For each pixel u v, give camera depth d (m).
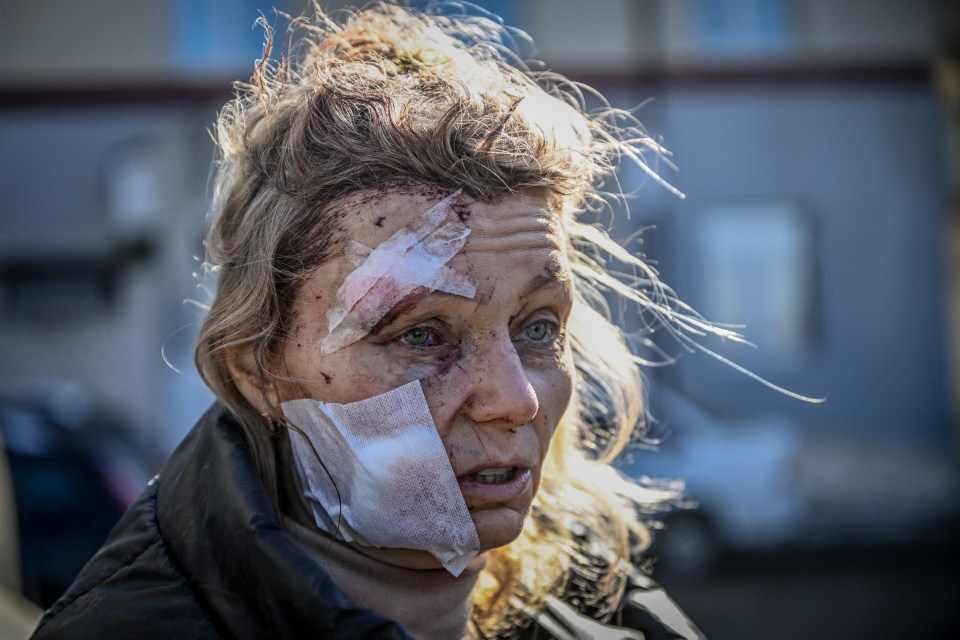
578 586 1.78
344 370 1.31
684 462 8.95
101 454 6.03
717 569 9.02
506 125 1.42
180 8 12.53
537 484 1.41
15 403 7.01
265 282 1.34
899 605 7.79
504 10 13.02
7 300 12.47
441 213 1.31
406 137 1.34
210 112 12.52
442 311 1.31
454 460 1.32
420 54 1.61
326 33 1.65
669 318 1.79
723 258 13.56
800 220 13.67
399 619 1.39
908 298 13.68
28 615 3.47
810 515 10.32
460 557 1.34
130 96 12.52
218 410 1.43
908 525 10.16
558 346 1.42
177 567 1.30
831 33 13.59
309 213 1.33
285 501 1.44
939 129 13.65
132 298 12.54
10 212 12.48
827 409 13.58
